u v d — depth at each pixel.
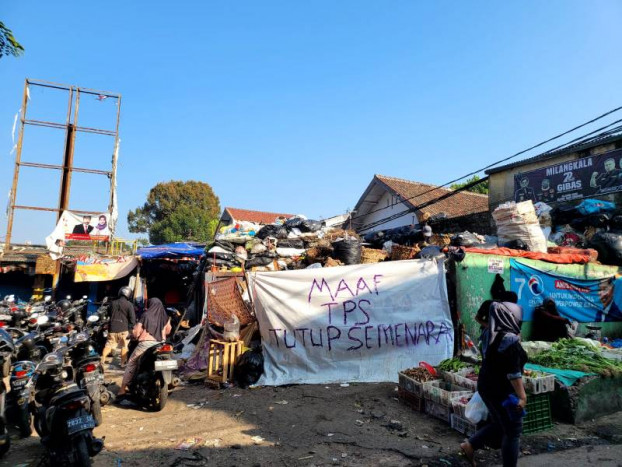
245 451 4.43
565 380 5.35
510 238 9.77
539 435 4.89
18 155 18.31
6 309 7.52
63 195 18.84
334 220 23.30
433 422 5.20
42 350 6.39
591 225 10.71
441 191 24.03
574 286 9.09
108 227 17.19
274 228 11.96
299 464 4.13
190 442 4.65
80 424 3.70
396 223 22.62
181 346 9.03
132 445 4.60
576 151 12.64
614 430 5.02
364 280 7.51
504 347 3.69
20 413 4.86
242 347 7.23
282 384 6.82
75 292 16.75
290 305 7.25
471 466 4.09
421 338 7.45
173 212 48.41
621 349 7.12
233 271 9.29
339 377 7.06
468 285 7.93
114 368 8.92
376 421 5.25
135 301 13.96
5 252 17.64
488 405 3.79
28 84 18.89
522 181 14.27
